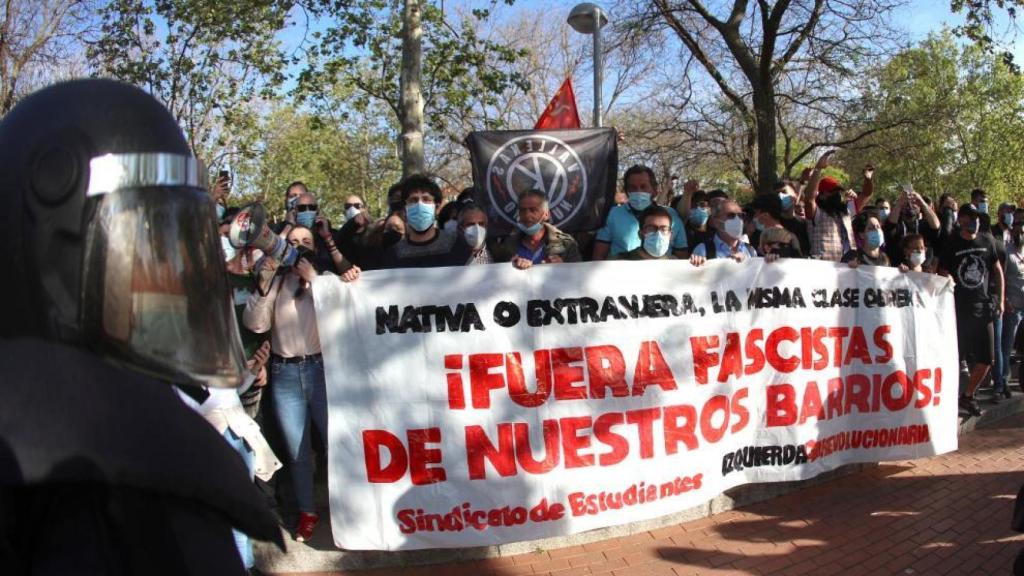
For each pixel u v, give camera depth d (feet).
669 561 13.85
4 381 2.74
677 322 14.83
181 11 43.65
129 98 3.18
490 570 13.48
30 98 3.15
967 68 93.30
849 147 61.26
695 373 15.02
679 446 14.82
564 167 18.94
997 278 23.56
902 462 19.83
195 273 3.19
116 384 2.92
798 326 16.35
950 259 23.79
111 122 3.02
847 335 17.11
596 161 19.07
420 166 30.81
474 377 13.52
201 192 3.31
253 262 14.44
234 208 17.75
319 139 104.68
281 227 18.26
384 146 109.19
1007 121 93.76
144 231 3.00
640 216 17.39
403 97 30.73
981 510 16.48
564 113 23.09
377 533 13.23
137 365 3.00
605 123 94.94
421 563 13.73
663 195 23.89
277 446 15.28
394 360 13.32
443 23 48.14
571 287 14.06
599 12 30.89
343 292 13.24
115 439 2.77
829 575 13.42
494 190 18.88
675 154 63.26
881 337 17.56
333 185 112.06
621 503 14.29
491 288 13.66
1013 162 94.22
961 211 23.41
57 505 2.80
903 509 16.49
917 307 18.06
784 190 23.45
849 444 17.31
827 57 55.93
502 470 13.60
